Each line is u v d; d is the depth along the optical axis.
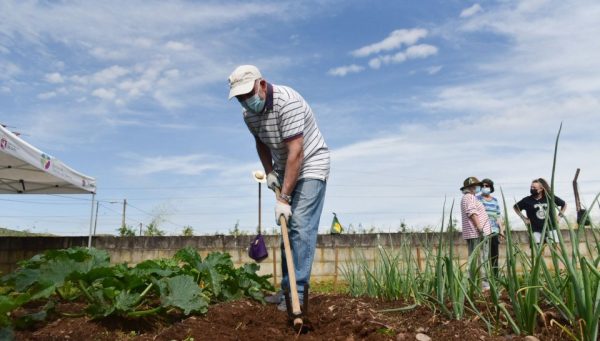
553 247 2.78
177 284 3.51
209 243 9.73
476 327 2.75
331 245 9.66
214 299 4.37
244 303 3.85
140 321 3.35
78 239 9.69
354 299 3.89
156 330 3.31
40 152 7.41
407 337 2.66
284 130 3.21
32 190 9.44
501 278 3.12
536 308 2.51
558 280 2.70
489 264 3.02
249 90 3.17
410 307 3.20
